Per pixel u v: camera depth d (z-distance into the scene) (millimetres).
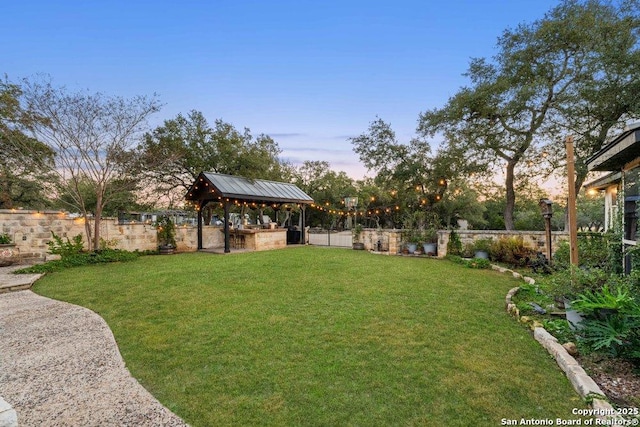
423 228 11938
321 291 5727
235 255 11273
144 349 3338
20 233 9320
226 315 4387
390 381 2650
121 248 11375
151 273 7512
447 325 3973
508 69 12562
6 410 1878
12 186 14766
